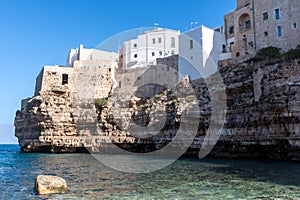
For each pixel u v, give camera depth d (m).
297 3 40.62
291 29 40.91
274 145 28.61
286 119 26.89
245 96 33.22
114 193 14.84
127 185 17.05
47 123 52.41
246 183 17.22
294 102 26.23
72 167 27.66
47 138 51.97
